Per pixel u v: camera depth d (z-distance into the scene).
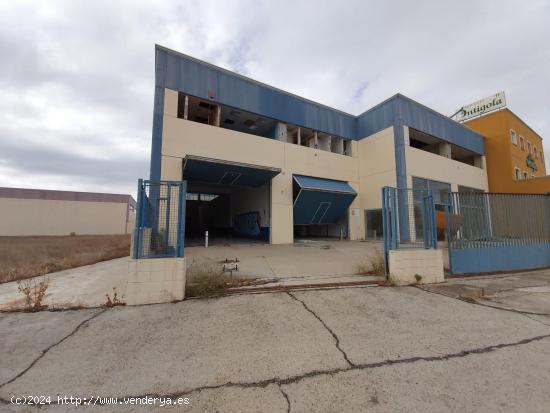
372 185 19.66
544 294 5.80
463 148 23.16
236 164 14.06
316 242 17.73
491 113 25.34
